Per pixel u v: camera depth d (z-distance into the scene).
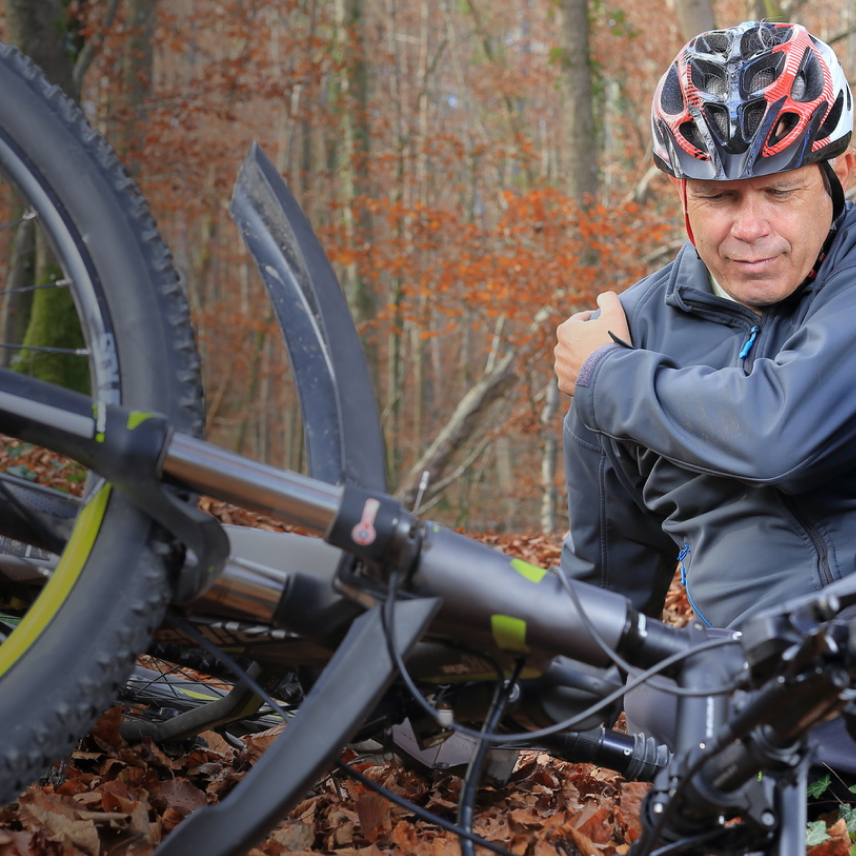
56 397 1.21
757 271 1.75
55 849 1.48
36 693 1.16
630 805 2.03
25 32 9.16
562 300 11.76
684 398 1.64
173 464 1.20
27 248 9.74
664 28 19.86
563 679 1.42
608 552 2.07
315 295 1.42
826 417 1.56
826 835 1.64
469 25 27.05
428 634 1.34
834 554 1.67
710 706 1.24
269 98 15.95
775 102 1.67
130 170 14.33
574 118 13.23
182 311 1.39
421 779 1.95
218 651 1.39
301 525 1.23
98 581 1.21
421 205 12.68
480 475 20.70
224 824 1.15
